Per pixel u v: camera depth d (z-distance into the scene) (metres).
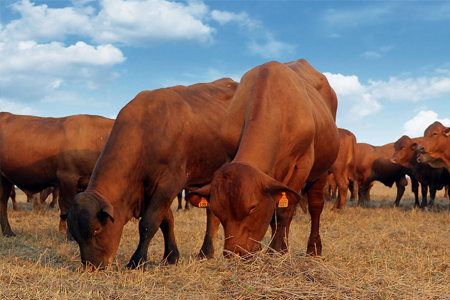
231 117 4.56
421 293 3.25
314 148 5.00
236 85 7.21
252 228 3.27
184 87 6.28
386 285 3.37
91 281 3.85
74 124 7.66
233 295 3.15
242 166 3.29
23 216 9.95
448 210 11.26
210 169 5.97
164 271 4.37
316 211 5.48
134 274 4.18
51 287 3.55
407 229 7.59
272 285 3.14
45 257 5.09
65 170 7.55
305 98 4.68
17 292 3.36
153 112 5.20
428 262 4.63
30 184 8.01
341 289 3.14
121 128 4.96
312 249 5.39
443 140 11.09
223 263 4.75
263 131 3.81
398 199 14.34
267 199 3.34
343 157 11.57
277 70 4.62
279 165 4.32
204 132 5.75
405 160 13.47
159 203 5.01
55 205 12.62
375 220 9.13
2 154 7.82
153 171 5.07
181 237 6.80
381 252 5.51
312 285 3.18
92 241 4.26
